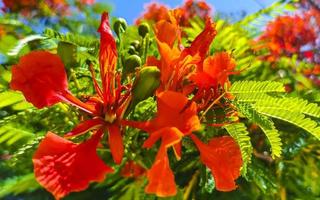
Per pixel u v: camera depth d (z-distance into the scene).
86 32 0.31
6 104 0.18
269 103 0.16
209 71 0.15
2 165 0.21
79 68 0.18
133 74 0.16
